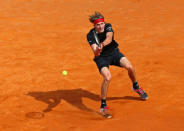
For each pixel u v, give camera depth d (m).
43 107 22.81
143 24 52.06
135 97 23.84
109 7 70.31
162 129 17.80
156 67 30.81
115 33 46.66
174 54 35.00
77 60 34.94
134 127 18.31
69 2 78.00
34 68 32.38
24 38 45.03
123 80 27.86
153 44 39.75
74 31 49.16
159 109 21.11
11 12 65.19
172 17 56.22
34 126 19.56
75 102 23.70
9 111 22.22
